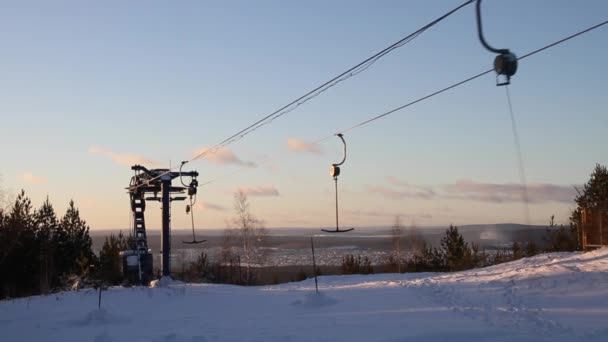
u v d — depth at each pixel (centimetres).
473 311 1764
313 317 1786
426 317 1683
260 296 2475
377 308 1916
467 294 2119
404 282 2683
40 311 2298
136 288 2912
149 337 1562
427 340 1374
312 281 3250
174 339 1488
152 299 2484
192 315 1983
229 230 5962
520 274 2425
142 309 2209
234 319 1836
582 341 1330
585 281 2094
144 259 3512
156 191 3600
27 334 1752
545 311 1700
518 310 1741
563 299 1877
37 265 4322
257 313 1955
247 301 2309
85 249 4975
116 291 2811
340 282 3061
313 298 2091
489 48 768
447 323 1570
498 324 1539
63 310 2278
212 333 1583
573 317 1592
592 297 1864
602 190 3341
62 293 2891
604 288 1964
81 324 1875
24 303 2584
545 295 1964
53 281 4334
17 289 4103
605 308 1700
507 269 2702
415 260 4669
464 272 2917
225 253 5841
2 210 4288
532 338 1364
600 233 2819
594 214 2856
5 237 4119
